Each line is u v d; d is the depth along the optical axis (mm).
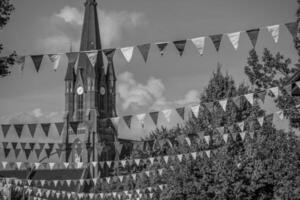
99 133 155875
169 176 49594
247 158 42562
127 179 61469
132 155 56625
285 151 39656
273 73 39938
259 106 41750
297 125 30062
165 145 55312
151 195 58531
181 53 19719
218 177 43750
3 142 35219
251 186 42062
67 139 154750
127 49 20156
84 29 188750
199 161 47219
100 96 188750
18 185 49750
